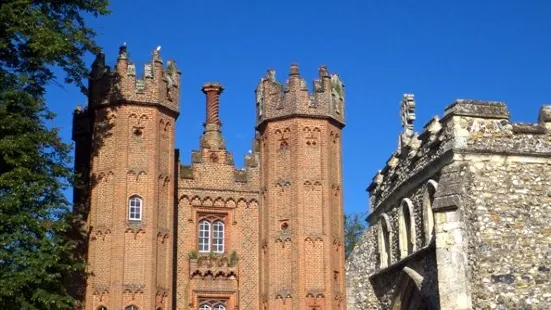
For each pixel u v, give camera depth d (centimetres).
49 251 2883
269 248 3947
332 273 3903
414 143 3381
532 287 2788
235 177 4156
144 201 3803
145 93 3903
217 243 4078
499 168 2912
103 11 3416
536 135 2970
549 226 2869
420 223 3247
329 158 4053
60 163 3119
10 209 2825
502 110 2967
